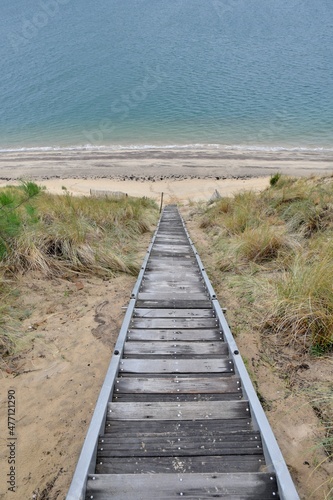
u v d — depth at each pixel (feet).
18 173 78.69
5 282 14.29
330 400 8.24
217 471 6.11
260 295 13.64
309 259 14.92
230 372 9.11
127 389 8.31
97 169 80.69
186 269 17.84
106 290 15.24
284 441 7.29
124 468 6.11
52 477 6.61
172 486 5.57
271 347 10.65
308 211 20.59
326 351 10.09
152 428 7.06
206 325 11.58
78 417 8.11
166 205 55.57
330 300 10.92
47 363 10.09
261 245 18.02
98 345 11.03
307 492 6.21
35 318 12.41
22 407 8.39
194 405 7.54
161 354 9.86
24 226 17.97
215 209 33.88
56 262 16.42
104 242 20.61
